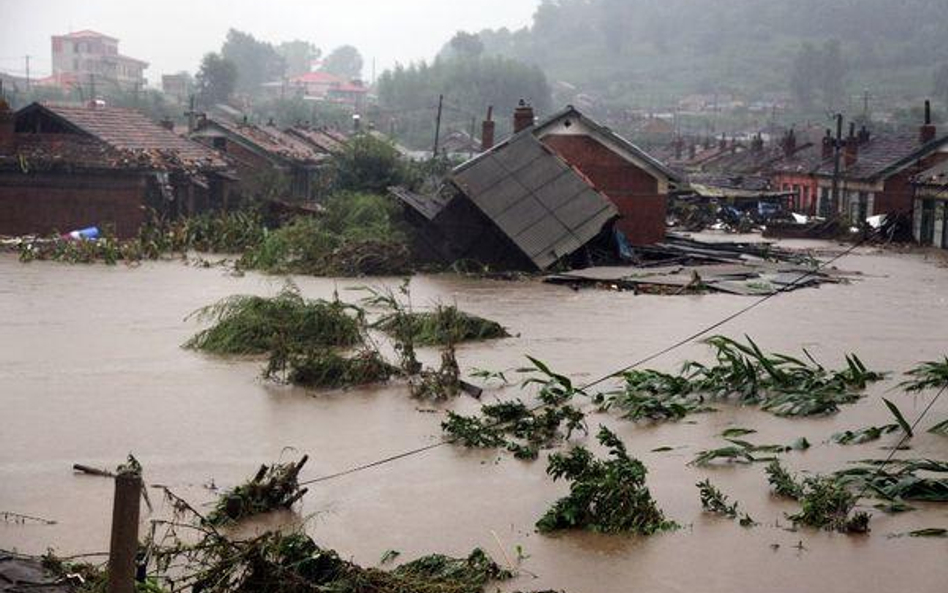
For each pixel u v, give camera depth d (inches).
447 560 403.2
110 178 1594.5
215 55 5007.4
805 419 626.8
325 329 844.6
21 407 642.2
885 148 2472.9
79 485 499.8
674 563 413.4
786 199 2682.1
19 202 1593.3
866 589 386.6
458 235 1438.2
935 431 581.9
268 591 362.0
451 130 4429.1
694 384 692.1
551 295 1190.3
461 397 692.7
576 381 740.0
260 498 470.6
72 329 903.1
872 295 1227.2
